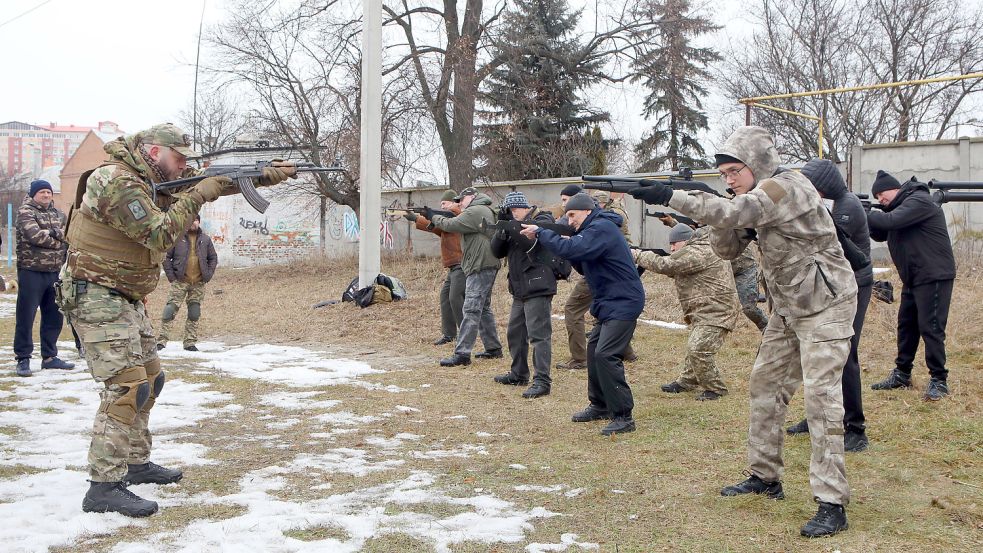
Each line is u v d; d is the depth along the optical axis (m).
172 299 10.50
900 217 6.47
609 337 6.07
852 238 5.39
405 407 7.13
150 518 4.18
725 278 7.22
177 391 7.77
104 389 4.33
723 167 4.32
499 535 3.96
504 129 24.06
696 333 7.22
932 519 4.18
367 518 4.18
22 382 8.08
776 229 4.10
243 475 5.01
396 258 21.03
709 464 5.23
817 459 4.05
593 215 6.15
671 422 6.42
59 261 8.65
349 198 21.84
